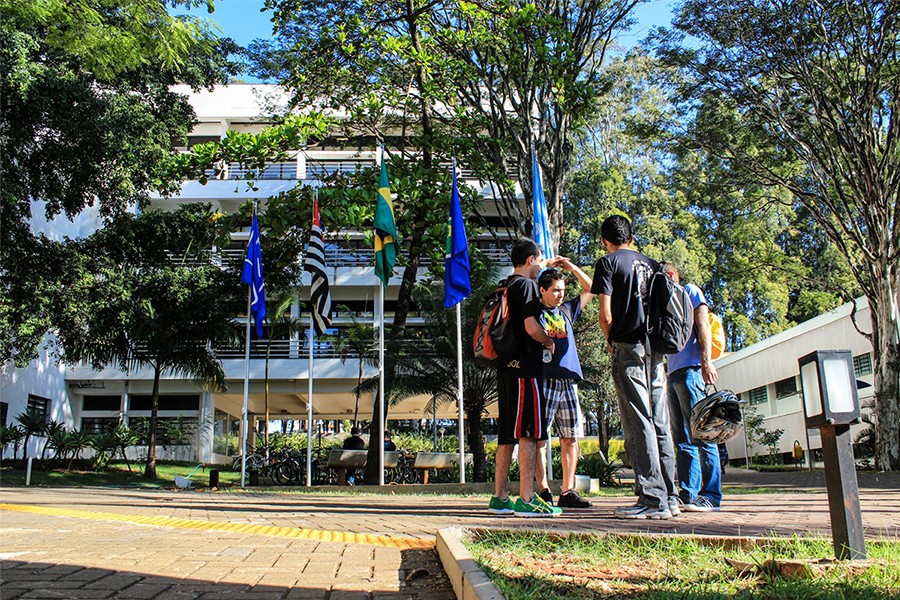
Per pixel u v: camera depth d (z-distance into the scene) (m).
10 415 29.28
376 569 3.79
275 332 27.39
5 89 17.41
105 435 26.33
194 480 23.50
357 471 21.44
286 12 19.67
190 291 24.98
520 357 5.55
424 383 20.48
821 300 44.91
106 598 3.05
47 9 11.60
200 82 23.98
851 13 21.53
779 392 38.53
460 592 3.03
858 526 3.06
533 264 5.67
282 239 19.45
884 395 23.83
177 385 36.12
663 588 2.78
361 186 18.16
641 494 5.12
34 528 5.57
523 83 18.73
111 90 21.72
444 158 19.22
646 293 5.13
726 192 27.42
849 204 26.41
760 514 5.67
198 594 3.19
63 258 22.47
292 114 19.55
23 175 20.42
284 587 3.36
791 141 24.53
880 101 23.62
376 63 18.84
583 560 3.43
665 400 5.37
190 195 36.25
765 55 22.36
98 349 24.19
